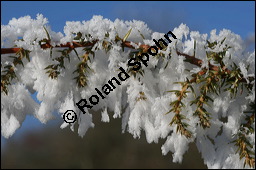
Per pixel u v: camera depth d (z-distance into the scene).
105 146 3.46
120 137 3.45
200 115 0.67
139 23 0.68
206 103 0.67
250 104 0.71
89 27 0.66
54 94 0.67
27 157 3.53
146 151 3.34
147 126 0.69
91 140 3.49
